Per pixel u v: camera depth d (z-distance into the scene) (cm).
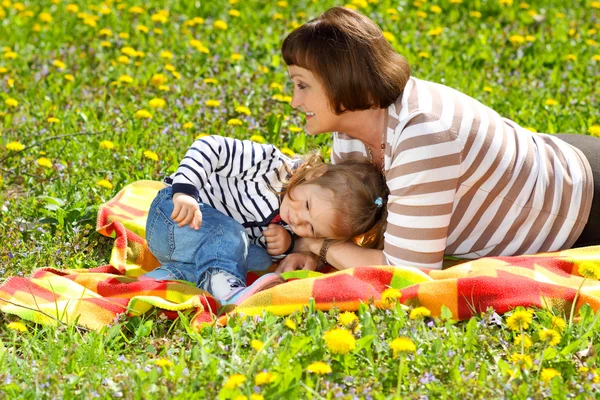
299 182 491
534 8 1145
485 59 932
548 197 484
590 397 339
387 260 464
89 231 546
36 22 1078
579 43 984
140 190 591
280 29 1028
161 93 798
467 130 450
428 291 429
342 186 475
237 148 493
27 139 688
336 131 472
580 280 455
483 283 430
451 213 455
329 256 491
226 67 894
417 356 367
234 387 327
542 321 415
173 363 369
